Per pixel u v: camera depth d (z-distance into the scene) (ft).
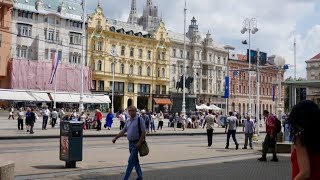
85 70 268.41
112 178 37.37
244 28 142.61
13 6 243.19
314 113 13.15
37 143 77.46
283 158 59.57
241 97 377.50
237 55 392.27
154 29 321.73
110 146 73.72
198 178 38.81
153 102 310.45
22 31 249.34
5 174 25.63
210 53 351.67
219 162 52.90
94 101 253.24
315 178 12.78
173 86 327.67
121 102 296.92
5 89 223.71
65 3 274.16
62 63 261.03
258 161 55.06
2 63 238.07
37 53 253.24
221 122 180.14
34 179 35.76
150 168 45.21
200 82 340.39
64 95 243.81
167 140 96.22
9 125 134.62
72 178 36.68
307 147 12.94
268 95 404.98
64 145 43.16
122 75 297.12
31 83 245.65
